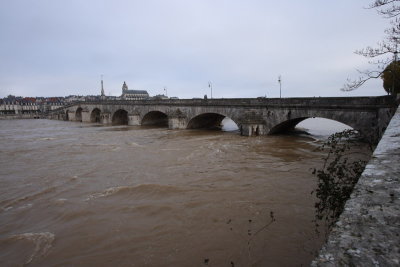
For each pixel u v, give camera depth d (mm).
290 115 37531
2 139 50219
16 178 24250
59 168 27172
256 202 17141
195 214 15992
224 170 24188
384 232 3109
